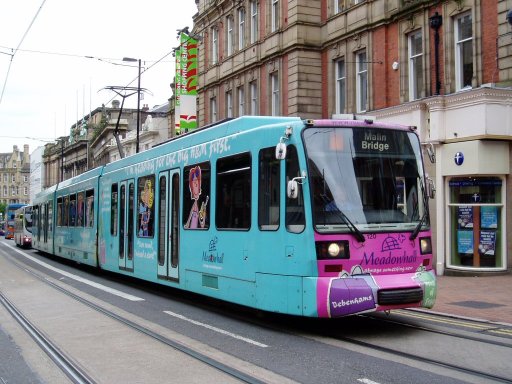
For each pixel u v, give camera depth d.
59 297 14.14
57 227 25.92
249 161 9.98
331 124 9.10
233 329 9.66
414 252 9.18
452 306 11.80
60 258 29.70
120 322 10.49
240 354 7.87
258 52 30.11
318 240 8.55
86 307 12.38
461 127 17.66
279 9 27.98
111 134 68.44
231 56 33.19
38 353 8.27
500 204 17.41
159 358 7.73
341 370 6.98
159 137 54.72
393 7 21.92
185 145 12.66
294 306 8.73
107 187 18.14
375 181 9.16
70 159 92.88
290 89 26.59
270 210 9.37
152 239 14.05
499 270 17.33
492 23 18.03
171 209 13.04
